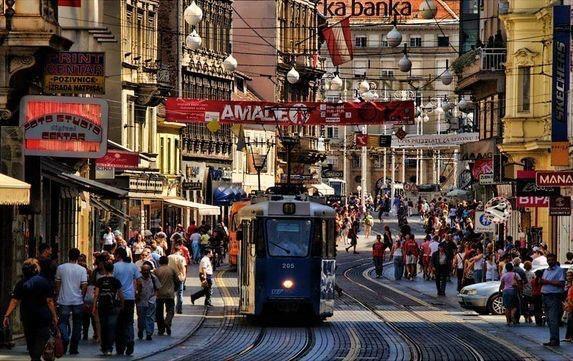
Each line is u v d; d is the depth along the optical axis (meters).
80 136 80.88
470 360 78.25
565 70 136.38
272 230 99.38
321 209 99.94
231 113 127.44
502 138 177.88
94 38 106.62
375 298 130.75
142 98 183.62
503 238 163.12
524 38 164.12
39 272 64.75
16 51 81.62
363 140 177.25
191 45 114.50
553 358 79.44
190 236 179.38
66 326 75.56
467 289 112.62
